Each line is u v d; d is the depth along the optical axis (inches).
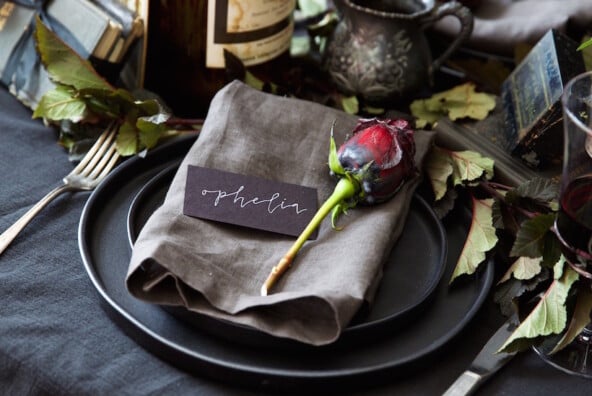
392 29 30.6
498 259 26.8
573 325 23.8
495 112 30.7
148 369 22.6
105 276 24.4
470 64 33.6
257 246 24.6
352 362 22.6
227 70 30.1
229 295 22.8
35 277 24.7
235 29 29.8
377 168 24.9
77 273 25.0
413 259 25.9
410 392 22.6
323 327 22.4
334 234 25.0
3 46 32.9
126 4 30.4
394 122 26.4
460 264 25.2
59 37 29.7
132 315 22.9
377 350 23.0
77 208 27.2
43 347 22.8
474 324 24.5
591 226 22.3
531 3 34.1
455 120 30.3
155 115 28.4
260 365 22.4
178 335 22.9
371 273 23.5
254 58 30.8
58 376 22.3
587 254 22.7
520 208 26.5
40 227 26.4
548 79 27.4
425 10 30.5
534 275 24.6
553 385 23.3
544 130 27.3
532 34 33.0
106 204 26.7
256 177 26.1
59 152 29.7
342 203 25.1
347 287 22.9
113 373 22.4
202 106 31.5
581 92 22.6
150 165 28.4
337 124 27.7
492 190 27.3
